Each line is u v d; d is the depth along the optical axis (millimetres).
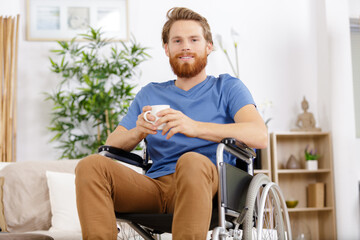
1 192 2734
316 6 4449
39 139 3988
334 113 4148
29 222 2734
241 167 1703
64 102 3904
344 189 4043
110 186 1479
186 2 4328
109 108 3850
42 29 4090
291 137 4391
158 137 1749
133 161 1774
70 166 2982
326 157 4227
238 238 1536
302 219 4332
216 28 4367
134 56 4160
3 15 3967
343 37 4129
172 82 1896
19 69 4023
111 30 4184
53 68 4070
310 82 4453
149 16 4246
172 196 1630
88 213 1387
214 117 1743
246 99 1712
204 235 1335
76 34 4125
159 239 1885
